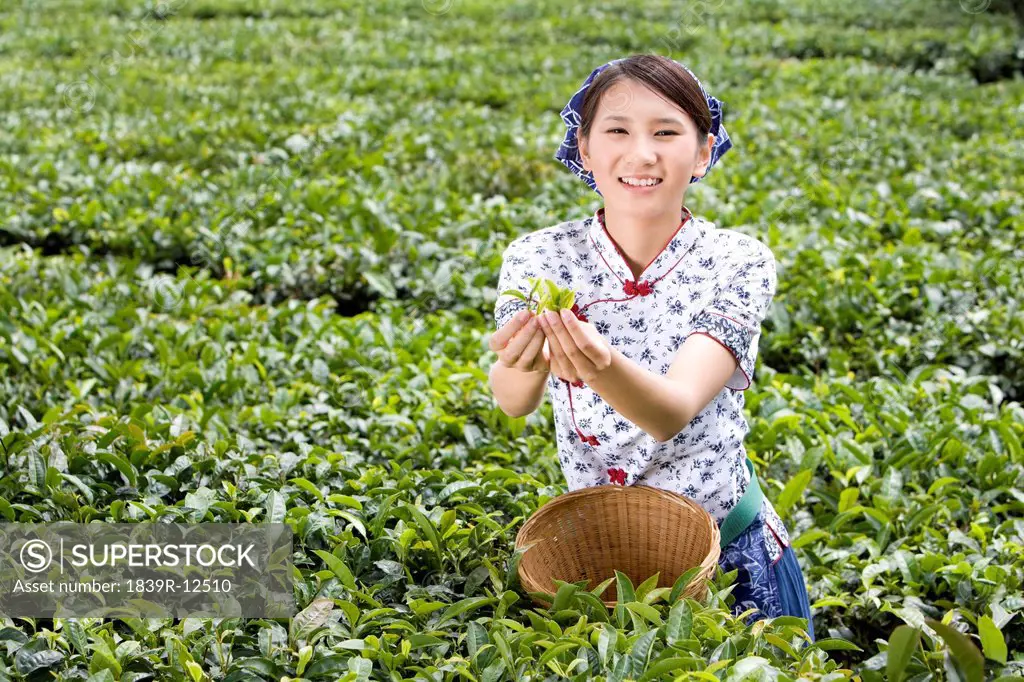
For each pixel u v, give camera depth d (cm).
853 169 814
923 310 529
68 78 1139
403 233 620
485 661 235
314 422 406
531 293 209
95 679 229
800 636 249
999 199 713
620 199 228
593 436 245
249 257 615
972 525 336
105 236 650
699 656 223
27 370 449
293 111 968
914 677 250
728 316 224
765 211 695
